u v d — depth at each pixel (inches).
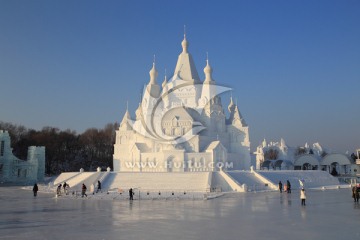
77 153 7003.0
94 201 2135.8
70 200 2210.9
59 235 1038.4
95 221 1299.2
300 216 1395.2
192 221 1279.5
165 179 3132.4
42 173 4648.1
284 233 1045.8
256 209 1638.8
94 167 6860.2
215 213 1502.2
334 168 5816.9
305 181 3681.1
